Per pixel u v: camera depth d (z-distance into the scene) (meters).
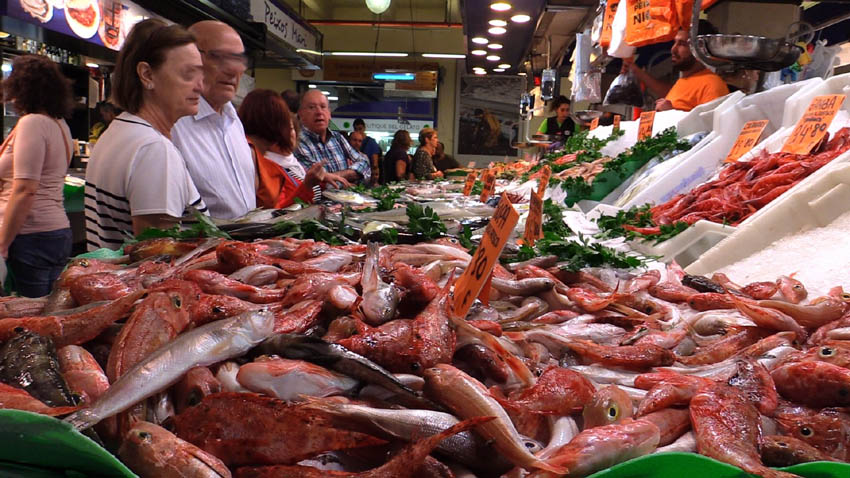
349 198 4.93
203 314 1.29
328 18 20.92
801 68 6.24
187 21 7.57
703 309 1.96
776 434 1.19
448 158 15.09
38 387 1.00
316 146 7.10
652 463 0.96
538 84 14.16
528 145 12.34
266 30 9.41
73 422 0.91
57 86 4.53
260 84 20.16
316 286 1.50
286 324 1.29
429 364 1.19
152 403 1.07
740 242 2.83
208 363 1.10
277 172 4.59
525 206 5.04
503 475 1.01
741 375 1.30
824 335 1.59
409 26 19.88
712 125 5.40
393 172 12.15
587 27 9.32
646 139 5.57
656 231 3.37
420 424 0.97
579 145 7.69
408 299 1.45
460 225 3.34
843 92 4.00
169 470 0.88
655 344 1.58
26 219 4.47
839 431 1.17
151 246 2.14
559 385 1.18
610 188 5.38
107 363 1.11
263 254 2.03
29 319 1.21
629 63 6.93
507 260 2.52
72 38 6.43
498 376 1.28
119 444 1.00
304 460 1.00
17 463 0.94
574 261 2.32
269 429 0.95
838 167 2.75
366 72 20.12
